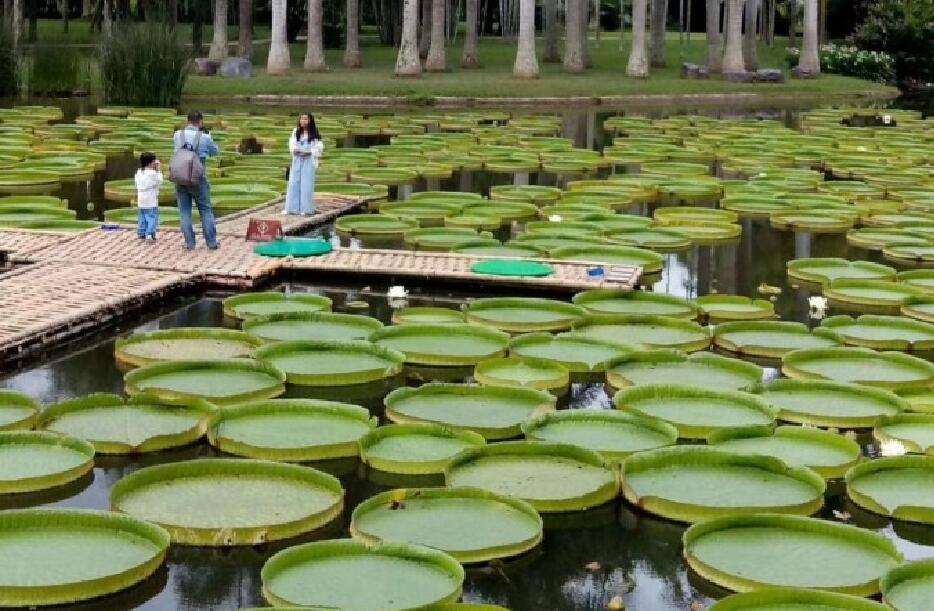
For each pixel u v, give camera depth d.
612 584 7.41
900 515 8.30
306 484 8.32
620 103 37.81
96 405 9.61
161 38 32.84
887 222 18.41
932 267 15.95
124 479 8.07
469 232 16.36
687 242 16.58
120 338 11.28
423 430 9.30
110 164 22.50
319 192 19.47
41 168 20.84
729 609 6.74
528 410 9.86
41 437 8.90
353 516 7.68
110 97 32.72
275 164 22.31
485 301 12.77
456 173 22.97
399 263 14.33
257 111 32.31
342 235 16.64
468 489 8.13
